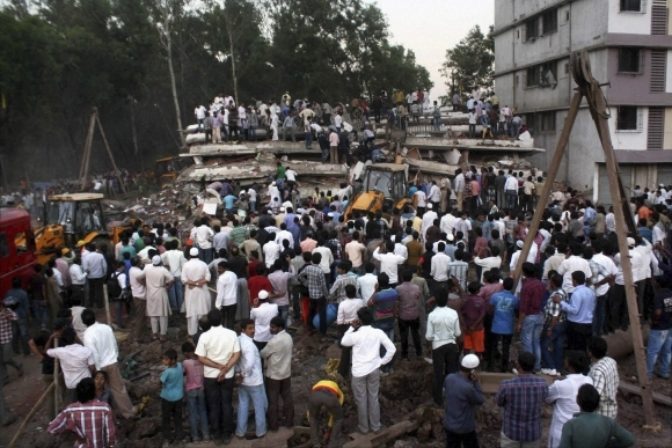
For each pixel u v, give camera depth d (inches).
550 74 1323.8
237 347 343.0
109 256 635.5
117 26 1835.6
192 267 482.0
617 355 455.5
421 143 1274.6
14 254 545.3
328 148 1183.6
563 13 1278.3
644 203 780.0
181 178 1125.1
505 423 274.4
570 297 402.9
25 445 362.6
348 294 411.5
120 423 369.1
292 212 671.1
